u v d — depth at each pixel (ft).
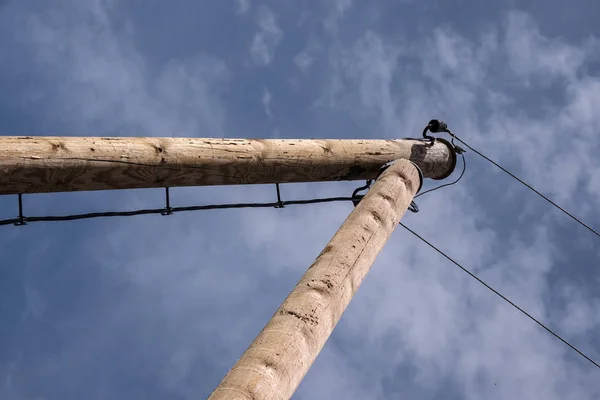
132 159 18.31
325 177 23.15
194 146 19.57
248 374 13.21
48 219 19.02
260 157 20.88
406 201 22.20
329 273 17.01
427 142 25.84
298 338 14.58
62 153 17.15
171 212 21.02
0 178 16.55
